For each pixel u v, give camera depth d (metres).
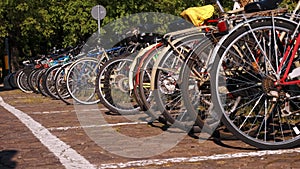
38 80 13.30
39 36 23.42
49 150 5.41
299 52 4.91
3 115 9.14
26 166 4.71
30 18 21.59
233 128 4.86
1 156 5.20
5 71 27.31
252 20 4.84
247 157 4.73
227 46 4.82
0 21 22.94
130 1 17.81
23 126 7.41
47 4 21.53
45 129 6.98
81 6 18.97
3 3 21.88
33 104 11.41
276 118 5.24
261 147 4.90
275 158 4.65
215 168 4.41
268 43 4.93
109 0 18.03
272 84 4.88
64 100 11.03
